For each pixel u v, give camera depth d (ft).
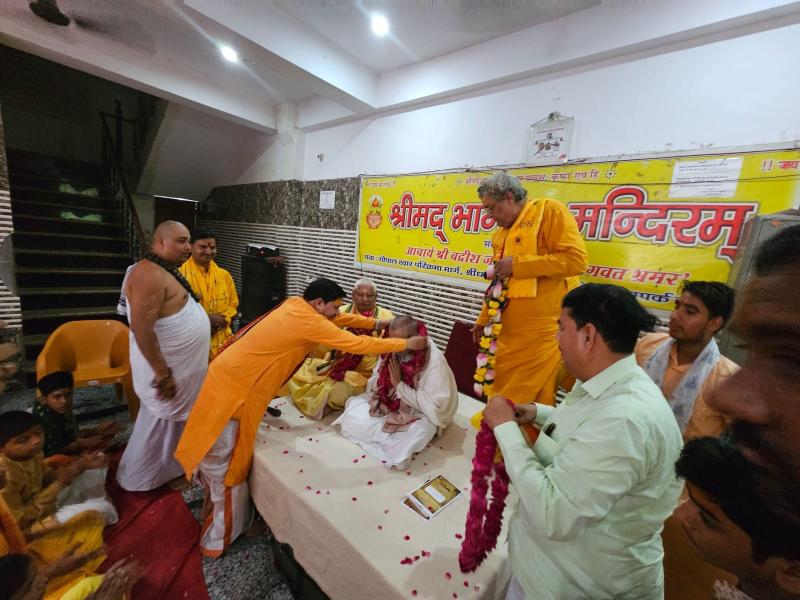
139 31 8.73
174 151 15.08
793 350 0.88
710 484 1.18
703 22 5.13
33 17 8.07
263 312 13.71
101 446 5.41
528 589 2.61
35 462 4.22
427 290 9.55
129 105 16.87
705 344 4.00
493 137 7.93
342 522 3.84
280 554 4.54
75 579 3.83
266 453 4.95
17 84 16.22
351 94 9.22
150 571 4.61
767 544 1.07
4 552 3.23
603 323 2.33
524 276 5.22
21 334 8.86
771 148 4.99
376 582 3.34
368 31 7.79
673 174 5.74
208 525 4.94
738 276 4.52
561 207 5.21
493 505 3.20
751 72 5.08
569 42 6.39
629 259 6.25
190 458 4.57
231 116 12.26
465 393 7.68
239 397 4.63
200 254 8.00
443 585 3.22
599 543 2.31
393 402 5.51
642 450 2.08
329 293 5.01
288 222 13.64
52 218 12.94
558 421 2.78
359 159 11.14
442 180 8.93
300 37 7.95
